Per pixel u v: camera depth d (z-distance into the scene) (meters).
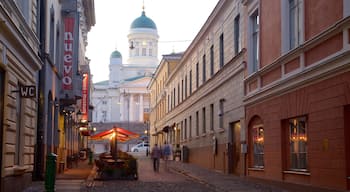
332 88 14.83
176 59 58.12
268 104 20.75
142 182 23.16
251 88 23.30
